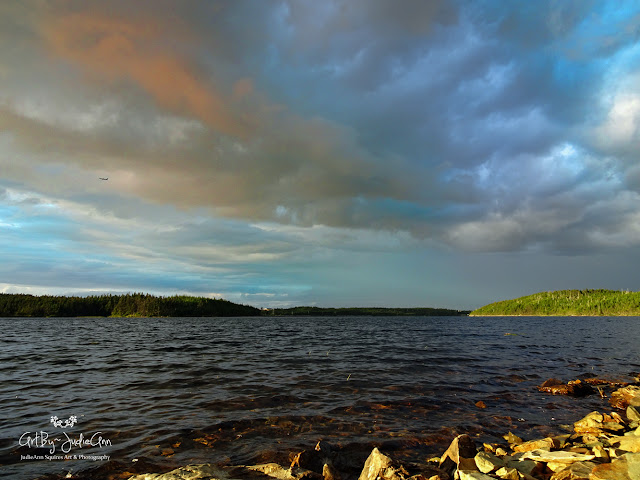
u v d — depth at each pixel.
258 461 11.16
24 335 71.38
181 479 8.98
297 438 13.17
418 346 47.84
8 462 10.81
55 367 28.62
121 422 14.68
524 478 9.14
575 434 13.71
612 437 12.06
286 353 39.12
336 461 11.09
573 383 21.12
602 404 18.22
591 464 9.41
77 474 10.06
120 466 10.64
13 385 21.56
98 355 36.94
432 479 9.08
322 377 24.44
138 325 137.62
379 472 9.48
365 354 38.19
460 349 43.62
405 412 16.53
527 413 16.64
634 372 27.42
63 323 157.00
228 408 16.83
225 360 33.06
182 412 16.14
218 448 12.16
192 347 46.25
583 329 100.06
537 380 23.97
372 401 18.27
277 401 18.12
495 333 81.19
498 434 13.91
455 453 10.66
